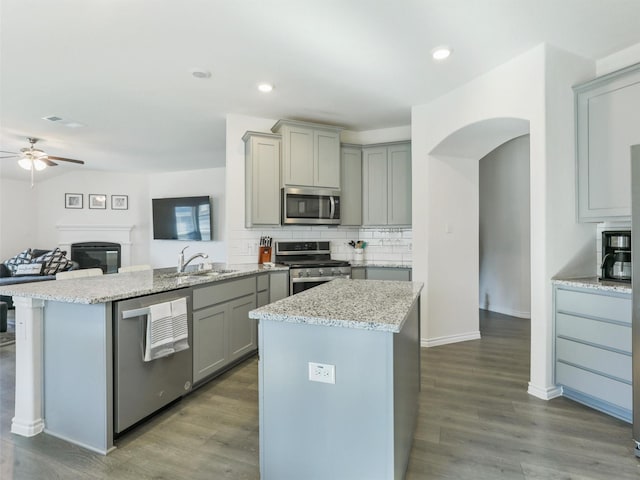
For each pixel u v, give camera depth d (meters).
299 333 1.49
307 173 4.02
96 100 3.58
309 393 1.48
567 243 2.63
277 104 3.72
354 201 4.46
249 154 3.91
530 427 2.13
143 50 2.61
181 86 3.26
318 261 4.29
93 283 2.40
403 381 1.59
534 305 2.61
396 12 2.18
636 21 2.29
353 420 1.42
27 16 2.18
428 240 3.73
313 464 1.48
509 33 2.42
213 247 7.25
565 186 2.62
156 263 7.73
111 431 1.92
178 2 2.06
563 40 2.51
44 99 3.55
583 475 1.70
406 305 1.67
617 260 2.45
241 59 2.76
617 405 2.19
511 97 2.79
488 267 5.62
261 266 3.80
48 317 2.07
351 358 1.41
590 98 2.58
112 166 7.05
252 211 3.86
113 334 1.94
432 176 3.74
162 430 2.11
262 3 2.08
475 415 2.28
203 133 4.77
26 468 1.76
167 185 7.68
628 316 2.13
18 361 2.09
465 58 2.76
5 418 2.24
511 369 3.07
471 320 3.98
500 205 5.39
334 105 3.76
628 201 2.37
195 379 2.56
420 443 1.97
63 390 2.02
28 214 7.26
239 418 2.25
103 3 2.06
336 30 2.37
